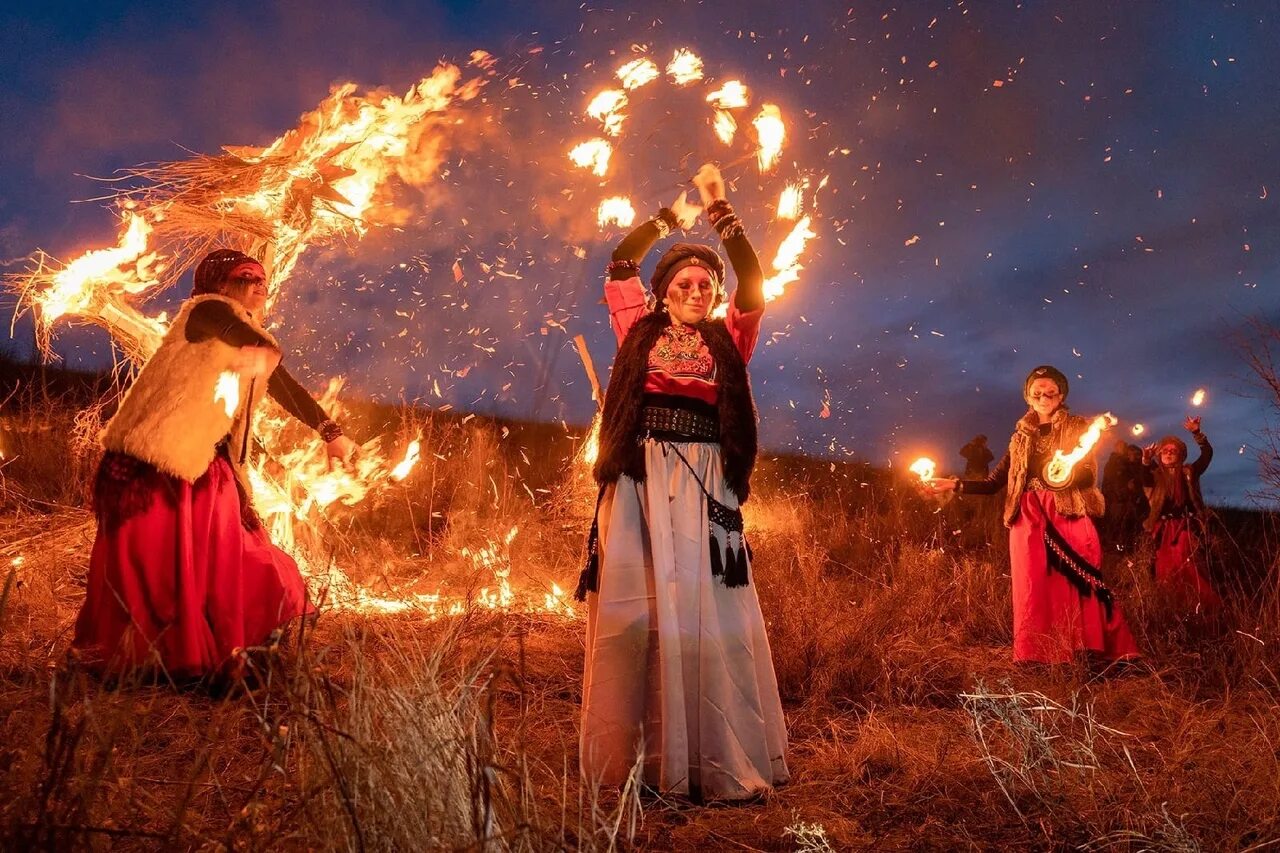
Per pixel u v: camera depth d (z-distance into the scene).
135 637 4.28
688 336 3.95
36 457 7.81
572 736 4.09
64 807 2.44
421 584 6.62
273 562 4.59
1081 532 5.86
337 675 4.20
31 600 5.34
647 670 3.70
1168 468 8.02
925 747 4.11
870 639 5.43
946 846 3.28
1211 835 3.25
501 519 7.77
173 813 2.82
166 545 4.33
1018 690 5.13
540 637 5.57
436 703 2.81
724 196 4.15
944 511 11.55
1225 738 4.11
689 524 3.75
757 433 3.92
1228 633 5.77
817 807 3.57
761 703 3.86
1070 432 5.96
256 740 3.64
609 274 4.19
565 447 11.17
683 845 3.28
